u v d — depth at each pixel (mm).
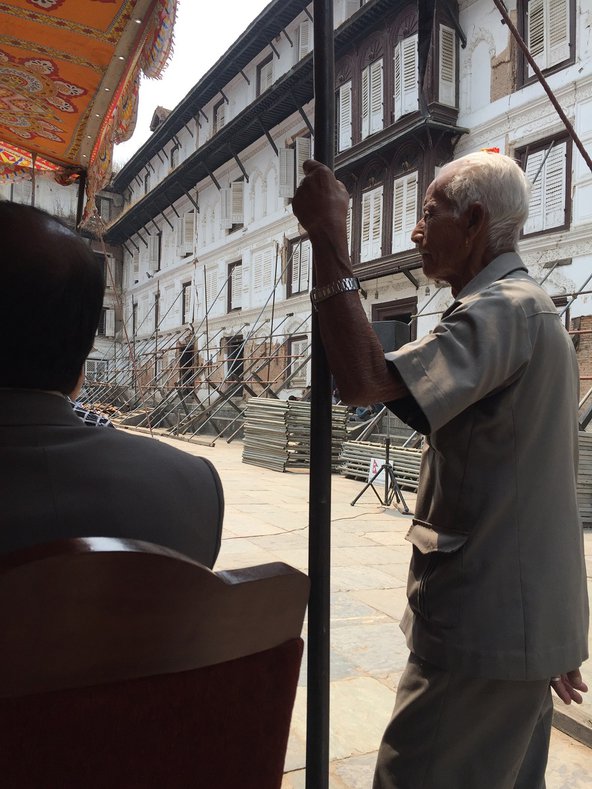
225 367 23000
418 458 9711
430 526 1256
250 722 730
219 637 691
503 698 1157
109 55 3139
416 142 14242
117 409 25266
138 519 821
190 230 26328
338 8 16953
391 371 1104
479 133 13547
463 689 1164
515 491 1149
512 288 1191
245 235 22125
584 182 11273
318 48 1268
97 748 625
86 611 594
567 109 11711
